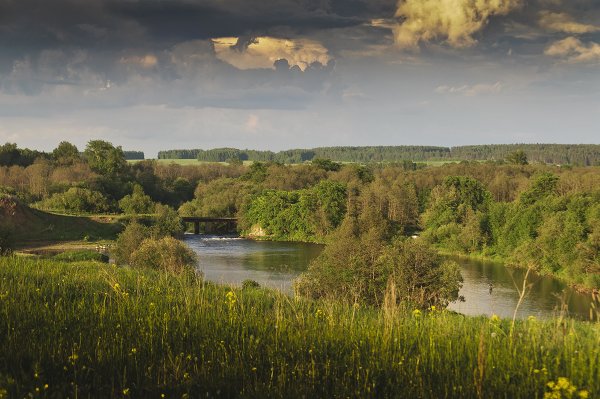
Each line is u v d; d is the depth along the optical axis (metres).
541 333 12.32
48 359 10.78
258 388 9.55
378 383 9.88
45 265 24.50
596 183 111.19
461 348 11.09
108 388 9.75
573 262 64.44
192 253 48.22
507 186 142.62
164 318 13.01
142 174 159.12
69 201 117.38
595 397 8.65
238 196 137.00
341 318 13.59
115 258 61.78
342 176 152.88
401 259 33.31
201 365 10.82
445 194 116.19
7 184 140.88
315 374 10.12
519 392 9.08
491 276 67.44
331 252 36.12
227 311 14.51
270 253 89.44
